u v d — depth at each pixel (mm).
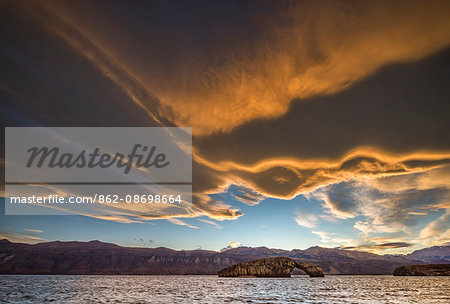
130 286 110375
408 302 50719
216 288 95062
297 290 83000
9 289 84625
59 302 49469
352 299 55625
